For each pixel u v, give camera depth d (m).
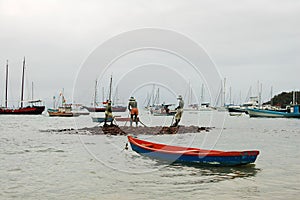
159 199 10.82
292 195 11.38
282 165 16.58
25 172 14.83
